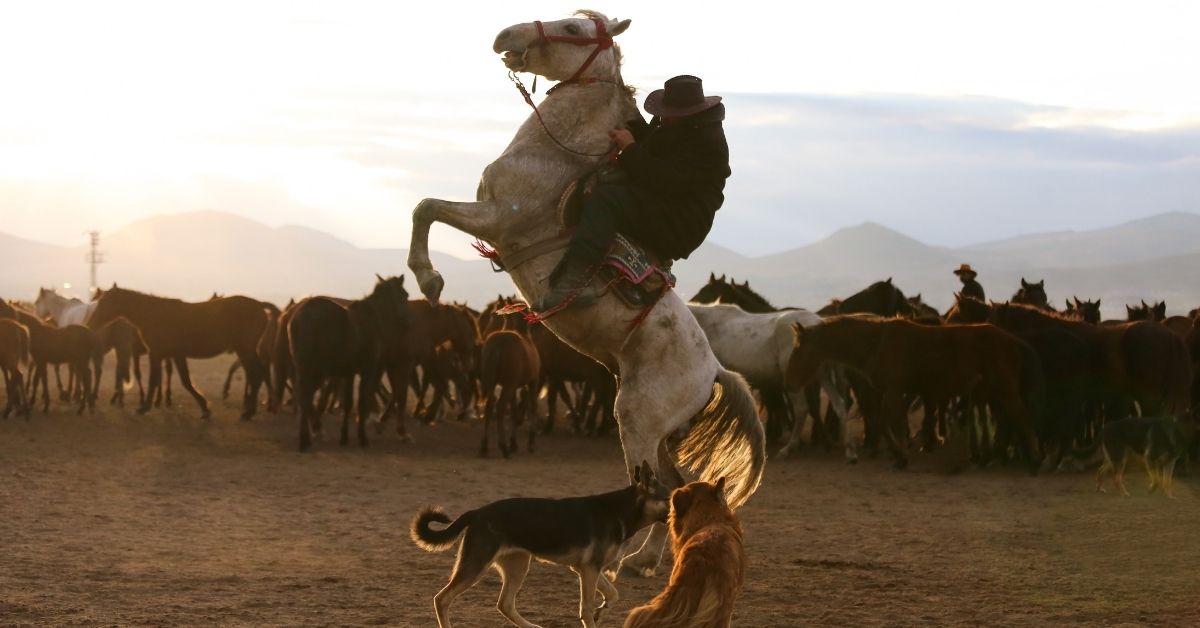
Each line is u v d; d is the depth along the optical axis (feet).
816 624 29.32
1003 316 69.05
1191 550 40.32
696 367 33.32
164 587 31.99
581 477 61.77
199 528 43.01
